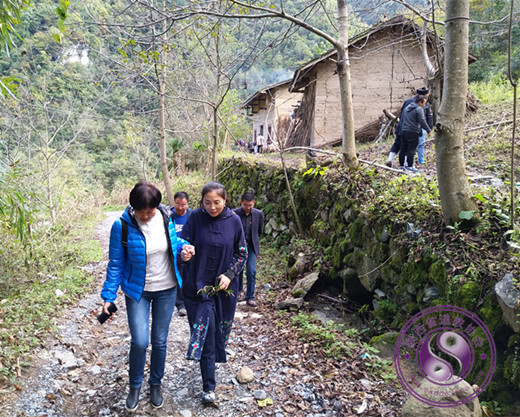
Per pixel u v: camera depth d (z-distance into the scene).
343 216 5.21
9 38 4.13
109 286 2.83
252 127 27.56
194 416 2.93
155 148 22.48
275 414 2.89
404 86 13.27
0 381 3.23
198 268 3.02
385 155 9.12
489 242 3.20
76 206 13.43
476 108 12.14
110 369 3.68
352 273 4.73
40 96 11.20
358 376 3.25
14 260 6.31
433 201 3.88
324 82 13.44
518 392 2.64
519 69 14.66
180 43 9.34
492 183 5.37
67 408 3.08
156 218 2.93
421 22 7.92
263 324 4.56
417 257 3.59
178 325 4.67
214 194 2.94
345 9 5.40
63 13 3.41
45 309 4.89
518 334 2.60
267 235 8.25
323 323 4.43
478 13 12.55
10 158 9.32
